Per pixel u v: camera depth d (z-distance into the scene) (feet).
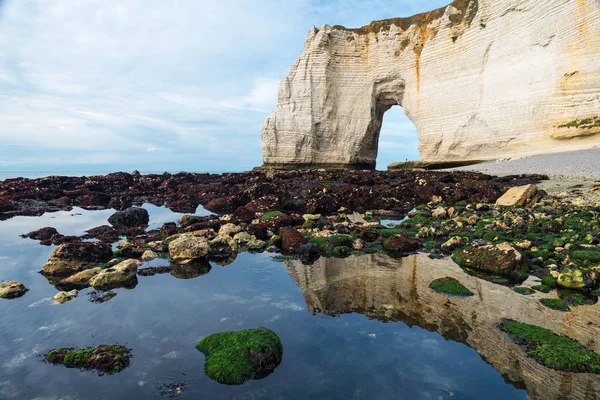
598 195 49.08
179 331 18.38
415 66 151.94
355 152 174.40
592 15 87.25
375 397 13.08
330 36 170.40
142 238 41.86
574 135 91.97
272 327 18.54
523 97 108.27
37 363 15.71
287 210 55.72
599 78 87.20
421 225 41.55
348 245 34.50
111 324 19.24
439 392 13.26
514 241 31.81
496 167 93.40
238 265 29.99
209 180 106.11
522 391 13.21
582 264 25.38
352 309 20.66
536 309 20.04
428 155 145.89
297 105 174.91
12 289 24.03
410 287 23.89
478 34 126.52
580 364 14.51
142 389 13.87
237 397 13.26
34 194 74.90
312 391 13.51
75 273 28.71
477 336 17.22
